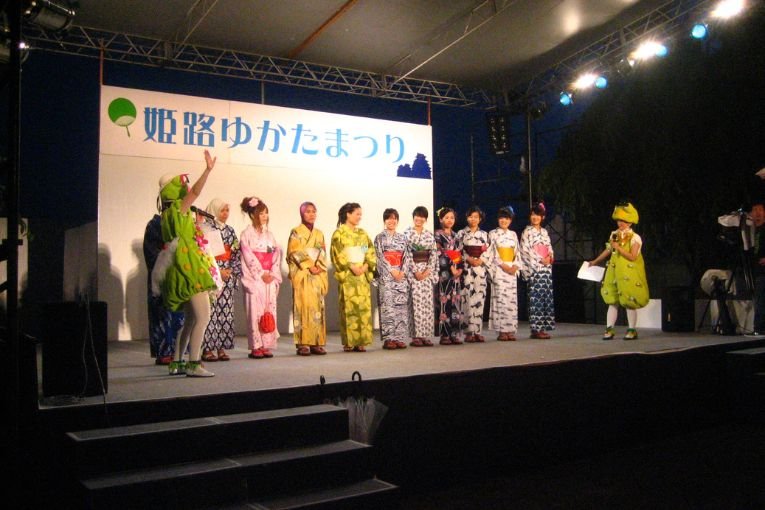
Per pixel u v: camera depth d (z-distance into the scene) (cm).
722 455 565
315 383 457
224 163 884
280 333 908
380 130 994
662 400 634
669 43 910
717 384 681
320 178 945
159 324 580
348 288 671
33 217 890
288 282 920
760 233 765
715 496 457
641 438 615
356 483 400
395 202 1003
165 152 849
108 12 781
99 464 354
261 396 432
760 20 889
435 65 990
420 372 502
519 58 982
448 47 922
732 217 816
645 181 977
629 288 751
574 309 1061
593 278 797
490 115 1091
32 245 880
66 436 369
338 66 977
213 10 791
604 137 1027
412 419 485
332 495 376
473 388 514
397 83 1035
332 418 423
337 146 959
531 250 801
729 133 905
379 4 798
